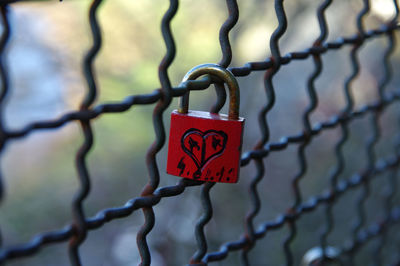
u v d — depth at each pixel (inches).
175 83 281.3
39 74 295.7
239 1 247.0
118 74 282.5
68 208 334.0
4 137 33.5
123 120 304.3
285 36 259.3
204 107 262.1
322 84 336.5
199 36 278.7
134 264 284.0
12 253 34.5
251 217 60.7
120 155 318.0
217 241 243.3
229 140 49.1
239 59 255.4
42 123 36.2
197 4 269.3
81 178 40.3
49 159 361.7
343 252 86.7
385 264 170.6
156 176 46.9
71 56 292.8
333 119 72.2
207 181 50.0
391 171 94.1
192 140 48.5
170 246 252.8
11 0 33.7
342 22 283.4
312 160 288.0
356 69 73.5
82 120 39.2
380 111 83.4
